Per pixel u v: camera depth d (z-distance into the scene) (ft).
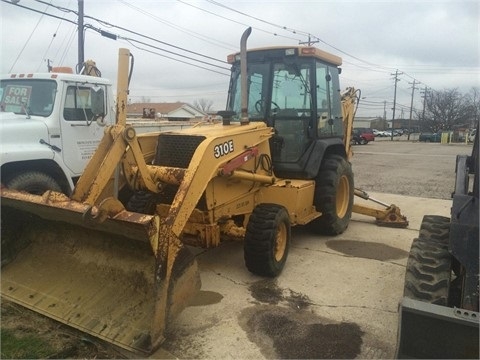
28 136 19.16
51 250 13.80
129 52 12.98
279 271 16.25
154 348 10.25
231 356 11.12
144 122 30.60
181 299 11.14
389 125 310.65
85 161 21.88
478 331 7.63
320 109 20.49
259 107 20.17
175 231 12.01
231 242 20.33
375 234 22.49
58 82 20.57
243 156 15.64
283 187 17.89
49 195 12.23
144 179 13.62
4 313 12.67
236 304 14.01
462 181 11.73
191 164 13.24
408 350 8.16
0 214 13.75
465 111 229.45
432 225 13.88
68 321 11.50
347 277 16.49
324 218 20.81
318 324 12.82
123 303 11.64
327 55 20.79
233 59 21.16
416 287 9.93
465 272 9.62
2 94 21.93
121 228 11.15
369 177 45.83
